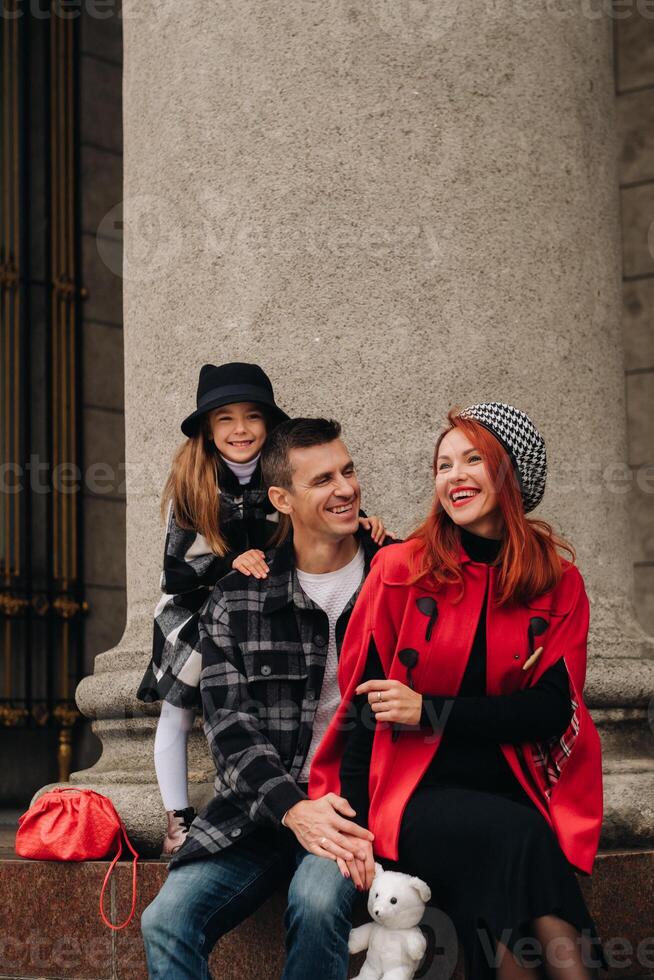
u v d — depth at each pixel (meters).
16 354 9.11
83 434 9.48
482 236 4.17
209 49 4.34
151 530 4.44
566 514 4.23
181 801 3.73
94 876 3.73
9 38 9.27
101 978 3.68
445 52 4.20
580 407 4.31
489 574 3.08
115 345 9.76
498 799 2.83
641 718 4.23
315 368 4.11
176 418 4.34
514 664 3.03
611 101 4.69
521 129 4.27
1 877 3.89
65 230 9.46
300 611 3.33
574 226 4.37
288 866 3.24
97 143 9.78
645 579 8.56
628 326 8.75
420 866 2.85
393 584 3.11
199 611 3.79
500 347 4.16
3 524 8.91
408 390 4.08
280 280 4.16
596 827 3.00
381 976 2.88
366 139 4.15
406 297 4.11
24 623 8.91
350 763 3.10
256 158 4.22
